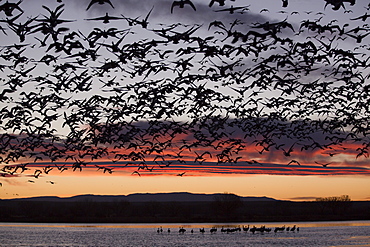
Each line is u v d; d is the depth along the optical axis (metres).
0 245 78.50
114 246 76.75
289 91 32.03
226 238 90.69
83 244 80.19
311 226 128.75
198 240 86.31
